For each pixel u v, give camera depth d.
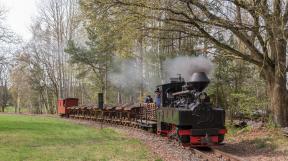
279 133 16.72
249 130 19.03
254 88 24.84
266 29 16.53
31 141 17.92
